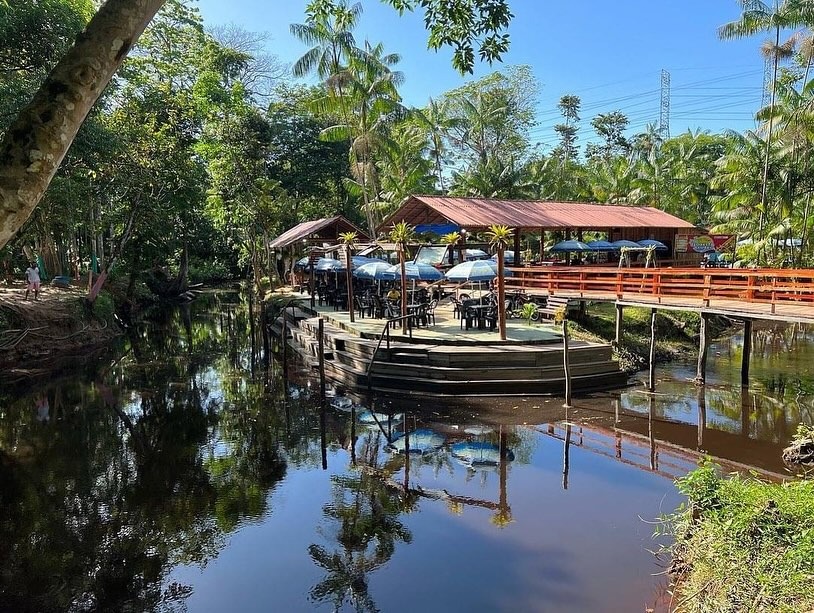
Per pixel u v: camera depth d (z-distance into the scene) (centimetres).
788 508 549
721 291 1579
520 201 2558
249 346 2305
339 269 2355
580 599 600
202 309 3538
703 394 1438
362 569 683
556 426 1218
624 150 6562
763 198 2569
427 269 1777
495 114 4216
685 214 4022
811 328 2523
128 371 1852
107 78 301
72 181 2169
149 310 3409
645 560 665
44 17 1571
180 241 4247
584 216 2527
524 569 666
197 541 767
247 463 1052
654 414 1290
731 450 1058
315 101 3039
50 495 920
